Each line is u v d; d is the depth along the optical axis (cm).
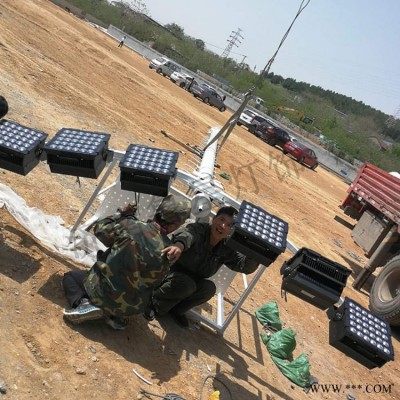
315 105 6588
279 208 1352
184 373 383
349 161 4809
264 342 532
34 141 367
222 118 2700
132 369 349
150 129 1301
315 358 584
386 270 900
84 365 325
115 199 518
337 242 1341
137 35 6831
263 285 715
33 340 321
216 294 573
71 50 1788
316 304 384
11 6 2044
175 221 358
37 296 363
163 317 445
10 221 437
